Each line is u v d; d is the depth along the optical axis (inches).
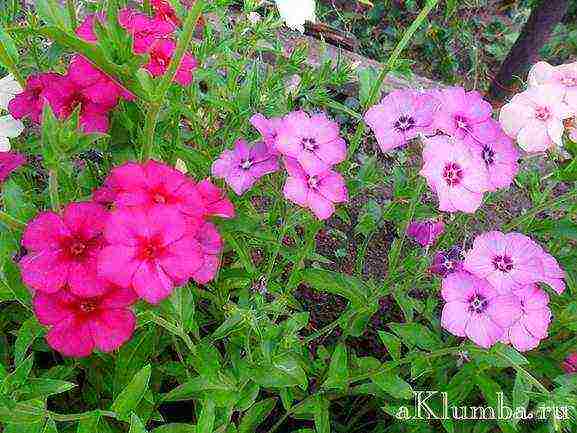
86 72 7.1
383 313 12.2
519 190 15.2
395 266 9.6
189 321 7.3
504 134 8.1
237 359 8.2
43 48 10.5
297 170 7.6
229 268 9.6
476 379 8.4
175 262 6.0
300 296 12.2
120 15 7.7
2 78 9.1
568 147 8.5
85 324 6.2
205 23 9.8
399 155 14.2
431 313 10.2
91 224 6.2
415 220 10.1
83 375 9.7
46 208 9.0
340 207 9.7
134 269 5.9
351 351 11.0
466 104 8.2
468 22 21.2
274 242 9.0
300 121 7.8
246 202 9.2
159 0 9.2
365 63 16.8
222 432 8.1
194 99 9.7
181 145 9.3
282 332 8.0
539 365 9.2
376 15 20.9
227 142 9.5
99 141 8.2
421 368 8.2
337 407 10.9
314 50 16.5
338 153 7.7
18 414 6.5
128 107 7.6
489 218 14.4
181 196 6.4
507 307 7.4
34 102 7.5
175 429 7.7
